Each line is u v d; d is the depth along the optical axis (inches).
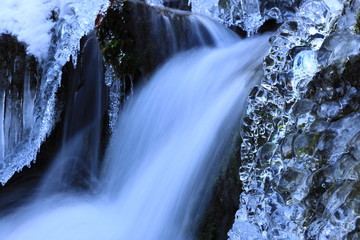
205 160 131.4
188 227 132.0
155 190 143.3
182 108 147.2
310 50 106.4
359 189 78.2
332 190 83.3
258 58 142.7
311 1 115.3
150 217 142.2
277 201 100.0
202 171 131.4
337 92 93.5
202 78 149.1
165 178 141.6
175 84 155.0
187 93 150.0
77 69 162.7
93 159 172.1
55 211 167.2
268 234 99.3
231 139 126.0
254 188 113.3
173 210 136.3
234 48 159.8
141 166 153.0
